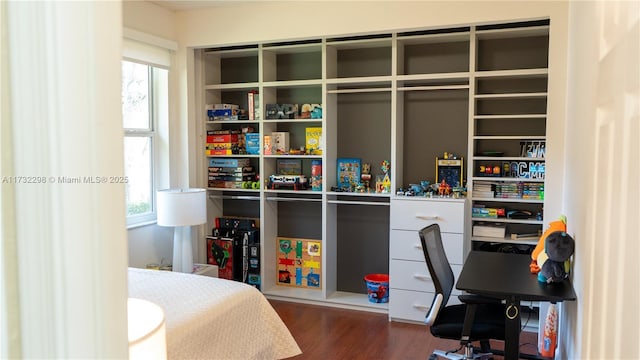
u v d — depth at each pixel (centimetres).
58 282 49
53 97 48
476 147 430
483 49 426
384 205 472
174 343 224
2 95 48
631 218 115
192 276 314
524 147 414
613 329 136
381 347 372
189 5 449
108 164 52
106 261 53
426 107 448
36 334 49
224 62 519
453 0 385
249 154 492
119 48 54
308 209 503
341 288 493
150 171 467
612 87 153
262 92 475
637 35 116
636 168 112
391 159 443
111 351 54
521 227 426
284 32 438
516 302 258
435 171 448
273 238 507
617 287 131
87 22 50
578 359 228
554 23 358
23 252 48
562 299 246
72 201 50
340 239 489
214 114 497
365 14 412
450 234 402
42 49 48
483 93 429
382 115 464
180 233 430
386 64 457
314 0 427
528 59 414
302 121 473
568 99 336
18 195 48
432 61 442
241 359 272
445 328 293
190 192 415
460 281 278
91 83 51
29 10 48
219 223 516
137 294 276
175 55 473
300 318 435
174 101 475
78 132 50
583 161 239
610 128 154
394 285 423
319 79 484
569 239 264
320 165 474
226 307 268
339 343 380
